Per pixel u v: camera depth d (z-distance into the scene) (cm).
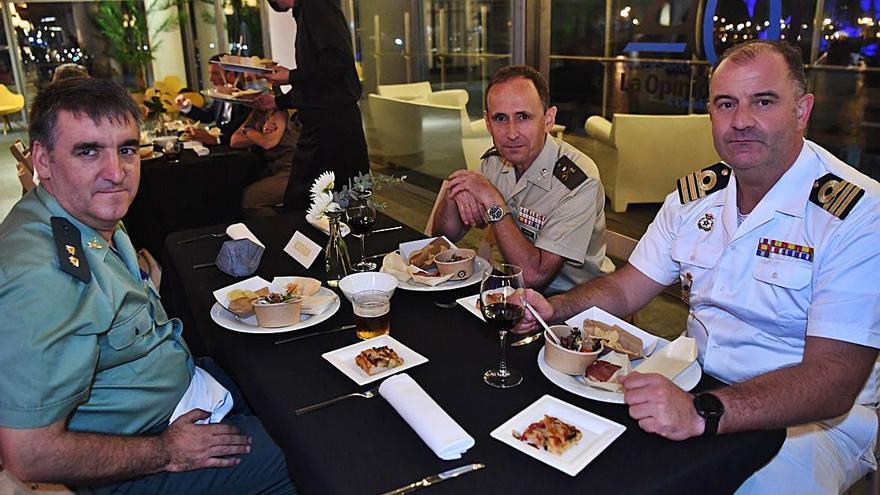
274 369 133
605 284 165
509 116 194
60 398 111
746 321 144
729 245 145
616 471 100
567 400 120
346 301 168
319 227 225
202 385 146
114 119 123
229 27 827
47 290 111
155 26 988
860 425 148
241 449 135
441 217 219
